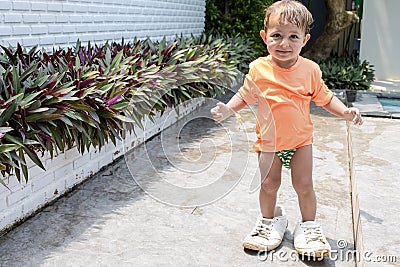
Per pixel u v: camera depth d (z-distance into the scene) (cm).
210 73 346
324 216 312
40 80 293
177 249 268
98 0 523
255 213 315
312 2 1041
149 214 312
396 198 304
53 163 327
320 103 268
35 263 252
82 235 283
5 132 243
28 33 411
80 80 332
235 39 796
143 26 643
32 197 308
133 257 259
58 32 455
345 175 392
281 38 246
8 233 283
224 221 303
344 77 800
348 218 311
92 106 321
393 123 535
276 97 252
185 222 301
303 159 259
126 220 303
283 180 374
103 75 361
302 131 254
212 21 895
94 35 522
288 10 244
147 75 368
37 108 272
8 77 294
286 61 254
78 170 359
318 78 262
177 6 755
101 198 336
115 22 567
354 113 259
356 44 1024
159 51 479
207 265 252
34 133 268
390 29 922
